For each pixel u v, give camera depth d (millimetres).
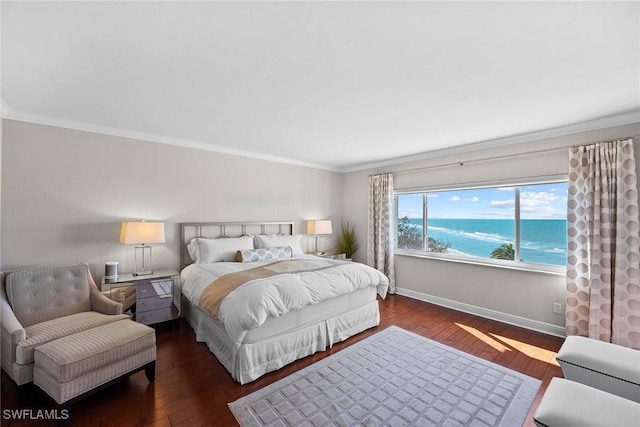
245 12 1377
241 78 2074
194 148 3938
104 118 2955
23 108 2670
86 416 1828
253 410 1907
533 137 3348
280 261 3592
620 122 2762
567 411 1320
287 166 5004
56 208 2973
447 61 1830
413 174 4688
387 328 3381
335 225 5812
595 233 2822
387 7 1339
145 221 3537
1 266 2689
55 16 1398
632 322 2619
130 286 3172
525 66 1882
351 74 2008
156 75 2029
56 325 2234
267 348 2361
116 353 1965
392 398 2064
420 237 4730
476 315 3850
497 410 1951
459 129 3234
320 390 2146
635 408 1307
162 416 1839
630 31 1497
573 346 1957
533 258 3480
